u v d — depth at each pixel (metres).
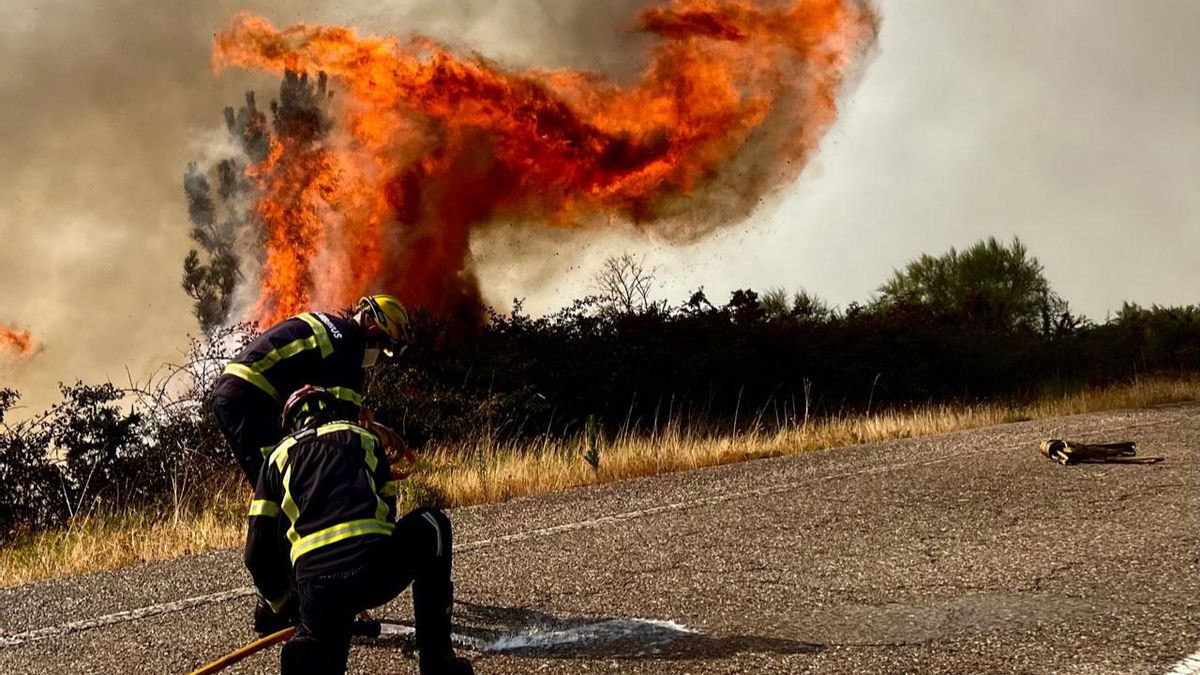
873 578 5.64
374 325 4.88
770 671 4.26
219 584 6.27
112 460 11.11
